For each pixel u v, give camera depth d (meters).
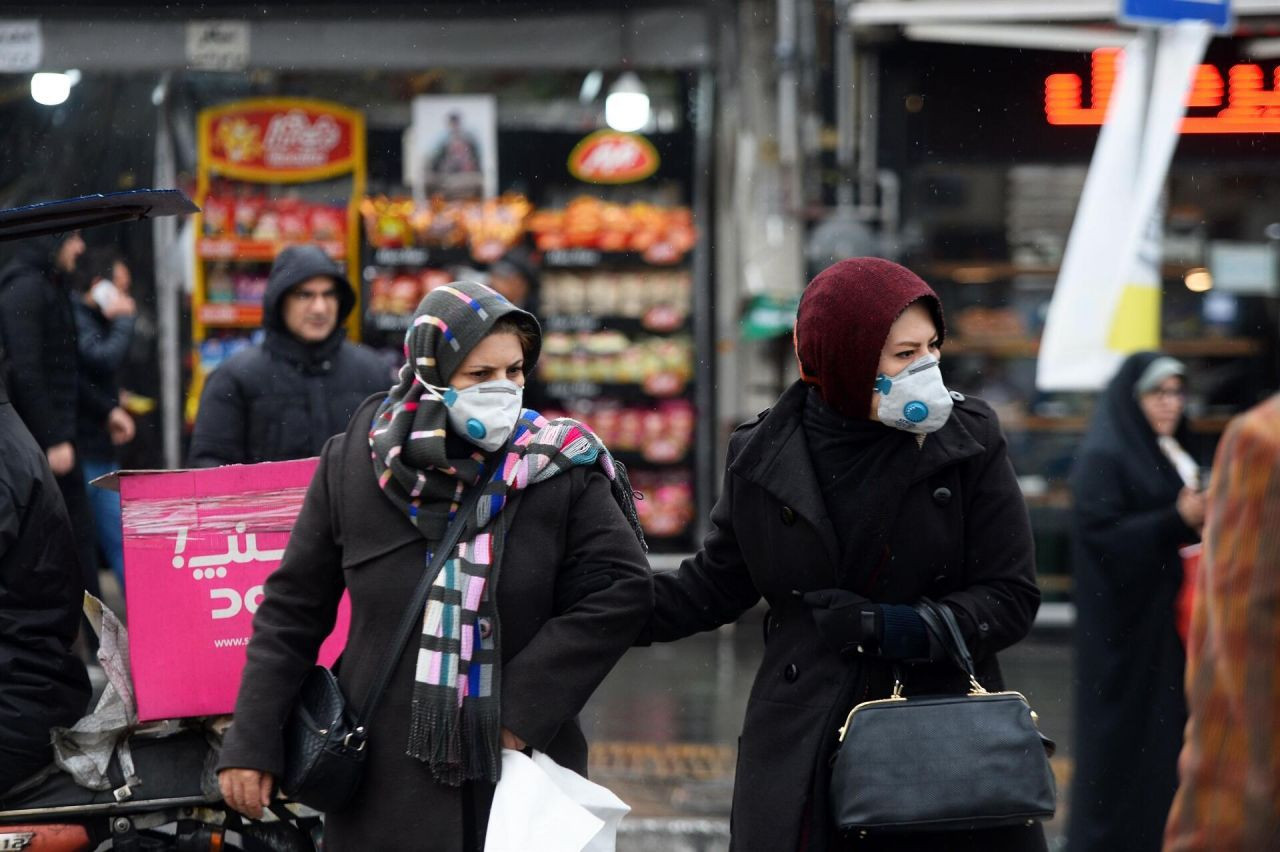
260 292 38.12
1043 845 12.60
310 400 20.52
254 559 14.38
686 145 39.00
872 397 12.43
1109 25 31.89
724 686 32.69
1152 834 18.55
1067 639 37.66
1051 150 35.88
